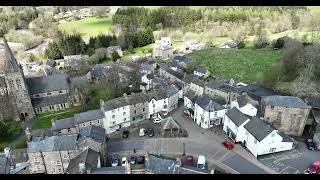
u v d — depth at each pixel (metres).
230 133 89.19
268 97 92.06
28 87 112.06
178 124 97.50
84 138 76.06
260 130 80.25
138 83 129.50
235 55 164.12
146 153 71.31
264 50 170.62
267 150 80.94
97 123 94.06
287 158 80.38
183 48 187.75
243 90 109.25
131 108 98.31
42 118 108.00
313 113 90.31
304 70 113.81
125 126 99.38
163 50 174.25
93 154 73.62
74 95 115.44
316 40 155.75
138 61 160.62
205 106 93.88
